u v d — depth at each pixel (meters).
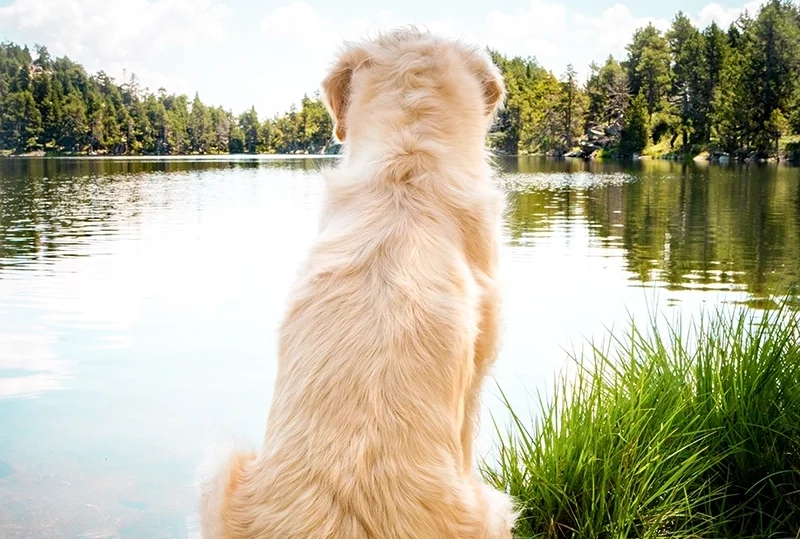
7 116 55.81
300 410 1.68
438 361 1.75
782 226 17.06
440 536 1.61
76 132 59.75
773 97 41.94
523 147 53.50
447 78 2.34
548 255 13.36
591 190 26.92
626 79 51.75
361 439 1.60
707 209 20.77
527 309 8.62
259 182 32.91
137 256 13.55
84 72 61.44
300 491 1.60
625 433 2.88
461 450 1.82
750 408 3.03
